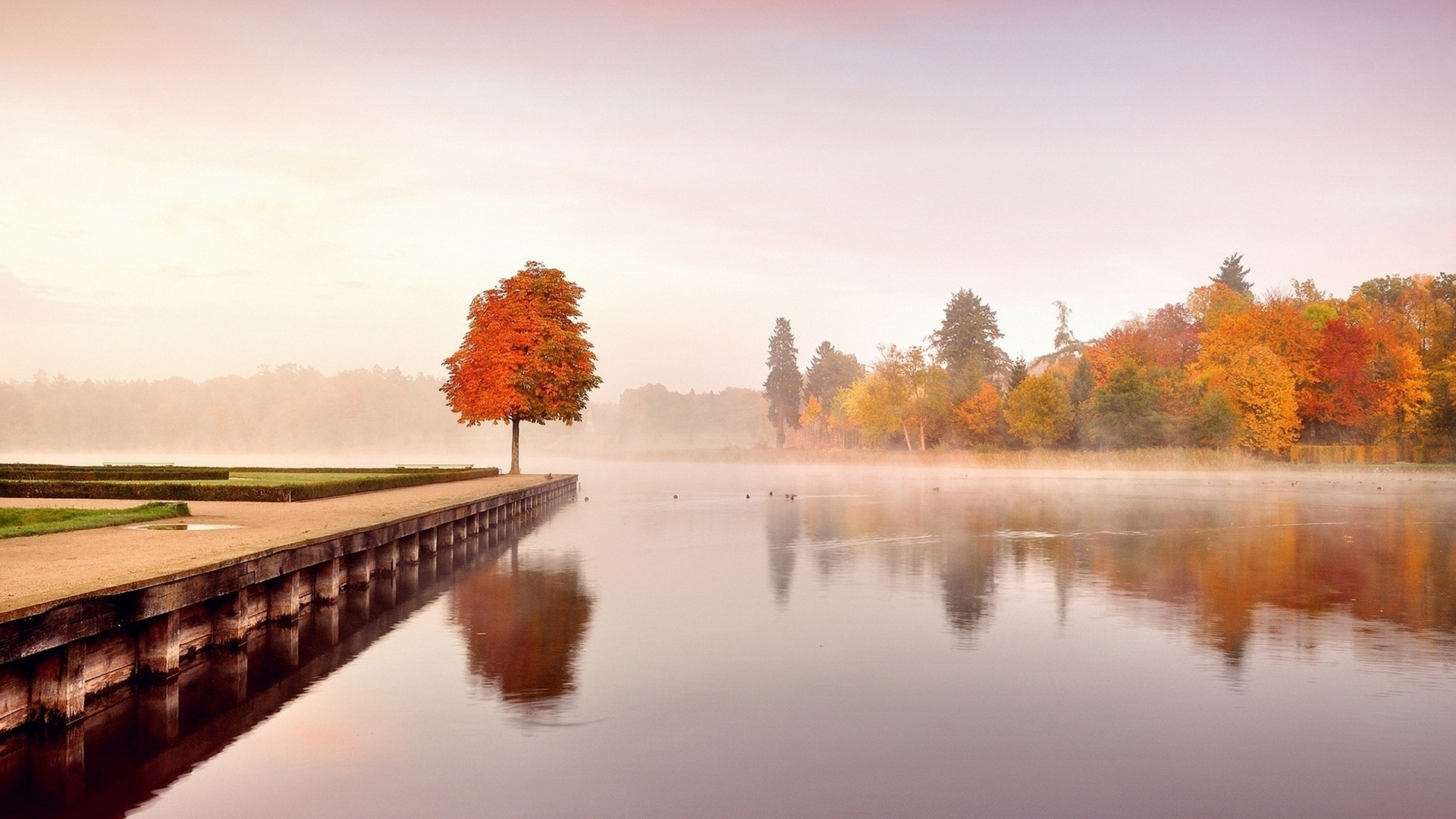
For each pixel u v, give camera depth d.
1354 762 9.32
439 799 8.29
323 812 8.02
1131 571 21.98
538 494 43.28
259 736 10.02
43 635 9.18
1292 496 50.69
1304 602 17.95
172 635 11.91
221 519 20.72
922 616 16.59
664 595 18.84
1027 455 89.06
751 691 11.71
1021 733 10.13
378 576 21.14
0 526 18.23
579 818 7.91
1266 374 82.19
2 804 8.21
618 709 10.94
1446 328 96.19
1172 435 82.06
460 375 53.28
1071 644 14.36
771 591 19.34
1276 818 8.01
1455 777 8.95
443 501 28.27
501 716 10.70
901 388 107.19
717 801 8.28
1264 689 11.88
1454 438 80.62
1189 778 8.89
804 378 170.50
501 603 18.05
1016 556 24.86
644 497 51.69
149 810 8.08
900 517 37.50
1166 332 107.31
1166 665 13.05
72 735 9.94
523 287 52.88
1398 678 12.39
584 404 55.00
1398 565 22.97
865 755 9.46
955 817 7.96
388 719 10.59
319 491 28.47
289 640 14.72
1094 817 8.00
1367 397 85.94
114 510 20.59
